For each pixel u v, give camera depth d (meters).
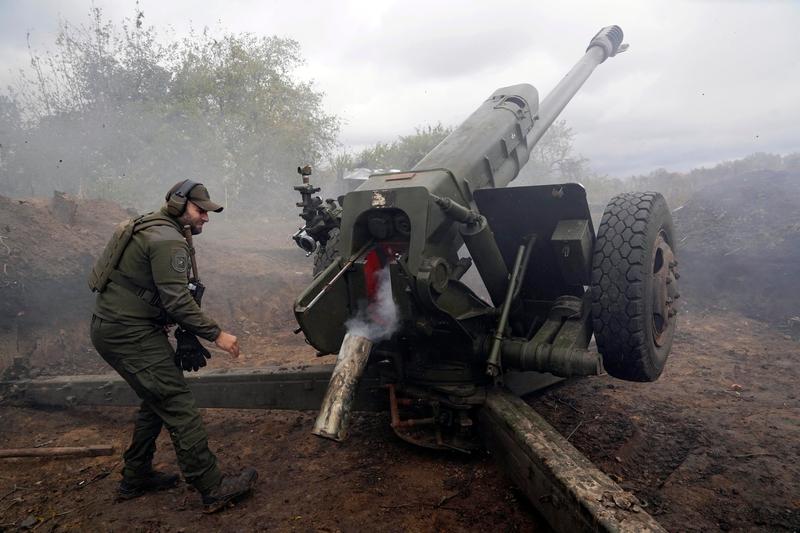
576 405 3.99
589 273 3.28
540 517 2.59
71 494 2.95
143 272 2.67
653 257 3.16
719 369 4.76
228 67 14.36
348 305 3.21
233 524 2.59
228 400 3.76
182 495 2.90
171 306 2.62
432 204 2.95
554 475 2.20
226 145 13.88
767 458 3.12
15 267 5.08
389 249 3.19
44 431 3.83
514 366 3.14
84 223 6.61
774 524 2.53
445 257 3.21
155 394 2.66
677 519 2.58
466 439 3.22
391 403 3.36
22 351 4.95
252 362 5.45
